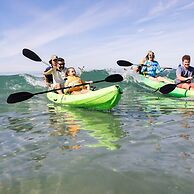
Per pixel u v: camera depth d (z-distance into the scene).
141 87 13.05
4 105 9.08
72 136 4.96
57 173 3.37
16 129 5.65
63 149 4.25
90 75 19.31
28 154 4.08
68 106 8.41
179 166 3.38
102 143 4.46
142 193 2.80
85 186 3.01
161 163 3.50
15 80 16.25
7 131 5.51
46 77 10.17
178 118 6.15
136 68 13.62
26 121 6.43
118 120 6.18
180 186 2.88
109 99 7.27
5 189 3.02
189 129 5.10
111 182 3.07
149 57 13.32
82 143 4.51
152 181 3.03
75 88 8.75
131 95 10.81
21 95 7.29
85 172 3.35
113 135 4.91
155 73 13.29
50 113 7.37
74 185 3.04
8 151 4.25
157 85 11.98
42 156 3.97
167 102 8.75
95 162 3.65
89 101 7.65
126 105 8.36
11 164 3.71
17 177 3.30
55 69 9.70
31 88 15.12
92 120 6.28
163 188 2.86
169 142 4.34
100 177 3.20
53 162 3.72
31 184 3.11
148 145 4.25
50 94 9.70
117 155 3.87
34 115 7.15
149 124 5.66
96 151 4.08
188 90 9.73
